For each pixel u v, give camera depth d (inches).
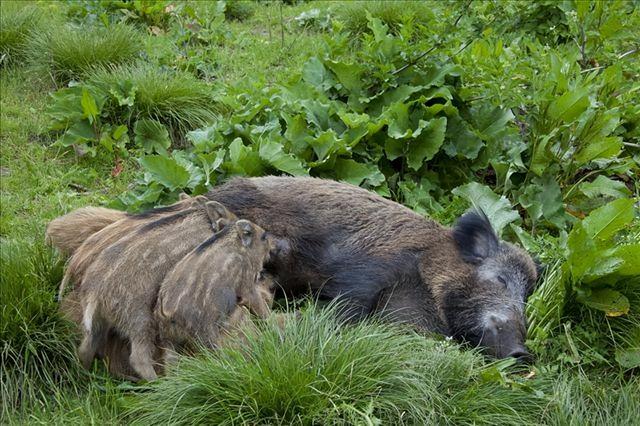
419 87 318.0
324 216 243.4
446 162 312.3
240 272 207.2
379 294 236.5
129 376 208.8
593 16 349.7
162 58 378.0
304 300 240.4
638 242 240.8
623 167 306.2
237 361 191.5
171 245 207.9
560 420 198.4
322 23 453.7
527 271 247.1
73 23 410.9
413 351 203.2
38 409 195.9
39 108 341.7
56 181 297.6
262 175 280.1
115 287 200.8
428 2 464.1
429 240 244.7
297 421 183.6
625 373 224.1
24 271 215.8
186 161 287.0
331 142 287.7
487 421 193.6
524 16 423.5
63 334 209.3
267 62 402.0
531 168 295.1
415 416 187.8
